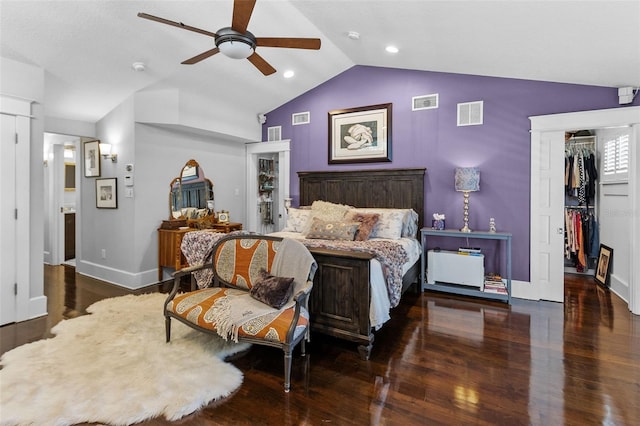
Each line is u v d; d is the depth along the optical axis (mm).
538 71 3428
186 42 3373
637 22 2127
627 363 2307
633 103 3293
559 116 3576
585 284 4422
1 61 2965
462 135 4105
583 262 4762
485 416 1758
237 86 4574
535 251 3754
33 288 3201
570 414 1771
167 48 3420
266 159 6184
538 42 2758
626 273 3744
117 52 3346
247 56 2447
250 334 2082
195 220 4816
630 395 1937
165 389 1940
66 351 2418
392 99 4527
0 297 2963
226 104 4938
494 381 2090
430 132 4297
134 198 4207
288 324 2066
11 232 3033
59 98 3928
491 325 3008
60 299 3758
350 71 4820
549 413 1779
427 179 4324
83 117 4477
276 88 4879
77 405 1792
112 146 4430
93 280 4621
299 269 2428
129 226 4270
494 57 3322
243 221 5820
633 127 3270
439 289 3973
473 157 4055
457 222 4156
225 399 1902
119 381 2018
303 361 2361
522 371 2207
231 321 2148
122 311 3303
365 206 4672
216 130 4785
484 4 2344
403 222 4008
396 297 2766
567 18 2283
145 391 1918
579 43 2604
